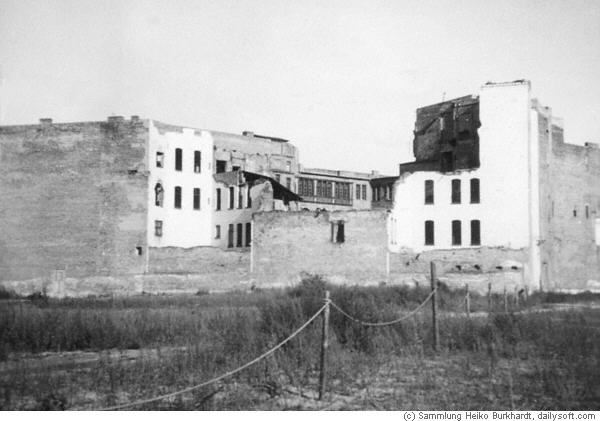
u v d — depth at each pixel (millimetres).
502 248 62312
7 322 26625
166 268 65500
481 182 65438
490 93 66188
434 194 66938
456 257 62969
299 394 17734
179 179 69812
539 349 24016
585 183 74625
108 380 18844
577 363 20812
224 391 17812
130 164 66312
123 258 65375
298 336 21688
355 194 89000
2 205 68188
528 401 16984
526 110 64938
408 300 42812
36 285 66438
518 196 64250
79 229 66375
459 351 24547
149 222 65688
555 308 44875
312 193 86312
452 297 45219
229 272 64750
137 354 23938
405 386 18781
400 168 78875
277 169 83562
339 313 24875
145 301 46688
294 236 63094
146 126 66438
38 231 67188
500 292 56656
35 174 67875
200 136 71938
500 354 23641
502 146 65125
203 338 25375
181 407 16328
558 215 70875
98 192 66438
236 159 79688
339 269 61844
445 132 74625
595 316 35500
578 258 72938
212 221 72562
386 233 61312
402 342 24750
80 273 65812
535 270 63781
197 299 48438
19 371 19359
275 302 28156
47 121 69250
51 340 25984
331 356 20812
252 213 64500
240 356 20438
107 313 31297
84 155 67062
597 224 75750
